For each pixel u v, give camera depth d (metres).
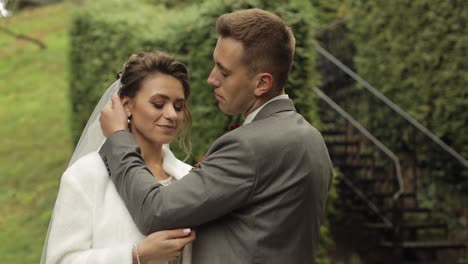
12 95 13.97
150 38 6.21
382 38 9.01
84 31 7.67
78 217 2.35
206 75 5.30
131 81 2.44
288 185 2.30
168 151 2.65
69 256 2.32
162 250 2.26
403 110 8.68
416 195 7.71
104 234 2.33
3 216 8.45
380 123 8.95
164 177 2.57
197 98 5.34
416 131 8.41
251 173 2.28
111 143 2.41
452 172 8.07
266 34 2.36
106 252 2.29
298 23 5.20
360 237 7.47
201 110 5.30
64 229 2.34
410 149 8.62
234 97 2.40
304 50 5.23
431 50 8.21
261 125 2.36
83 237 2.34
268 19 2.38
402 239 7.03
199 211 2.26
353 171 8.00
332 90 9.12
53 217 2.41
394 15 8.76
